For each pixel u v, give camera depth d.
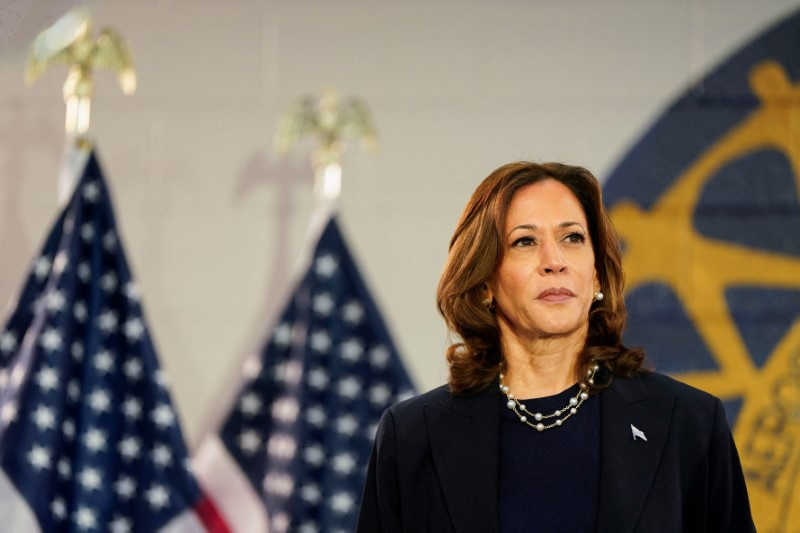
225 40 13.41
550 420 5.45
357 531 5.92
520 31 13.32
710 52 13.21
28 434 11.12
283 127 12.76
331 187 12.56
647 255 13.07
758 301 13.02
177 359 13.01
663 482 5.22
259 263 13.12
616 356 5.55
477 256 5.57
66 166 12.03
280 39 13.41
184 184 13.22
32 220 13.16
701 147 13.12
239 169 13.24
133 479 11.49
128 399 11.63
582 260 5.41
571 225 5.43
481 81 13.30
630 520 5.09
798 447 12.85
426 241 13.12
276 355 12.20
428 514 5.55
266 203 13.19
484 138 13.23
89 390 11.48
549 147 13.17
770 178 13.12
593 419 5.41
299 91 13.36
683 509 5.40
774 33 13.21
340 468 11.79
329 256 12.30
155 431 11.55
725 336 12.99
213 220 13.18
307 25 13.43
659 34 13.24
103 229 11.88
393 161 13.23
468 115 13.25
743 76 13.20
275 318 12.26
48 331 11.38
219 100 13.33
